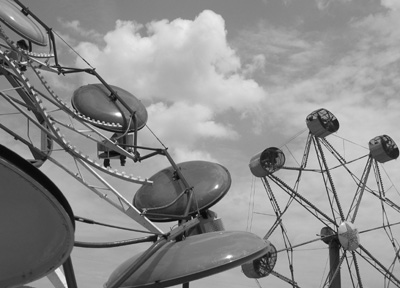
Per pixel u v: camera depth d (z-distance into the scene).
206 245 16.08
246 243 16.16
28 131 15.18
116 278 16.52
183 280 15.29
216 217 19.77
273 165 60.88
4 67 16.50
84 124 19.94
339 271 59.09
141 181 17.72
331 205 61.25
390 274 60.41
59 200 8.63
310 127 62.38
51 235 9.30
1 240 9.20
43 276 10.15
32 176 8.19
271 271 58.81
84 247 14.83
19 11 20.00
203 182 20.56
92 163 16.25
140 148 20.14
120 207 16.19
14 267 9.84
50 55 20.64
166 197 20.42
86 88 24.33
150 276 15.57
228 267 15.39
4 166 7.96
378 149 61.66
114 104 23.88
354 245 59.22
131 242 15.91
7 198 8.52
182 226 16.69
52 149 15.88
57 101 19.38
